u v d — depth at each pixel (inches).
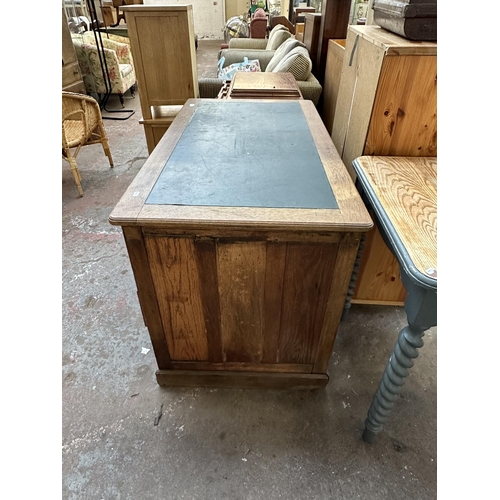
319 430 43.8
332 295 37.9
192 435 43.1
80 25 182.2
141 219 31.5
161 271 36.6
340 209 33.3
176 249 34.7
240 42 168.1
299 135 49.5
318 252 34.5
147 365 51.4
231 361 46.0
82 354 52.9
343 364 52.2
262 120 54.9
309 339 42.7
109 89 158.7
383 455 41.3
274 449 41.8
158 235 33.5
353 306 62.2
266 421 44.7
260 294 38.3
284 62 91.5
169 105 92.2
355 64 51.3
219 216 31.9
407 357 34.2
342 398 47.6
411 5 38.5
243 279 37.0
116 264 70.7
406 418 45.1
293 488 38.4
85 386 48.6
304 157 43.2
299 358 45.2
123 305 61.3
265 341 43.3
